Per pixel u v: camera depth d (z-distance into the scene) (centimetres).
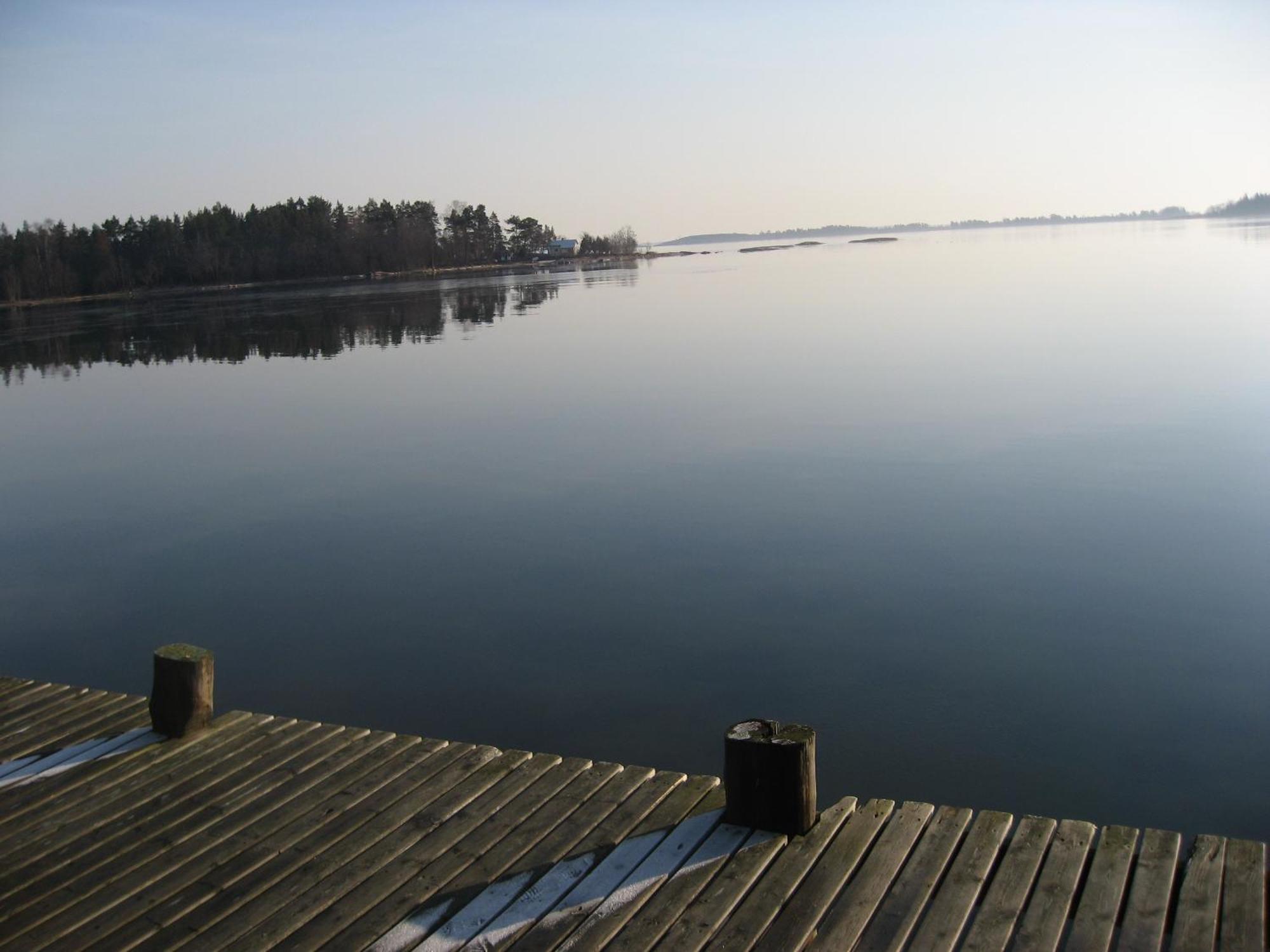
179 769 490
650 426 1559
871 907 355
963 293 3800
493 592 901
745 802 406
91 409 2086
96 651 826
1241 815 542
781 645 763
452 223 11425
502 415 1733
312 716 690
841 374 1970
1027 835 391
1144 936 331
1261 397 1537
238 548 1074
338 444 1574
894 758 611
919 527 1009
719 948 338
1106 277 4219
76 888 394
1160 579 851
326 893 383
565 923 356
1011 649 739
